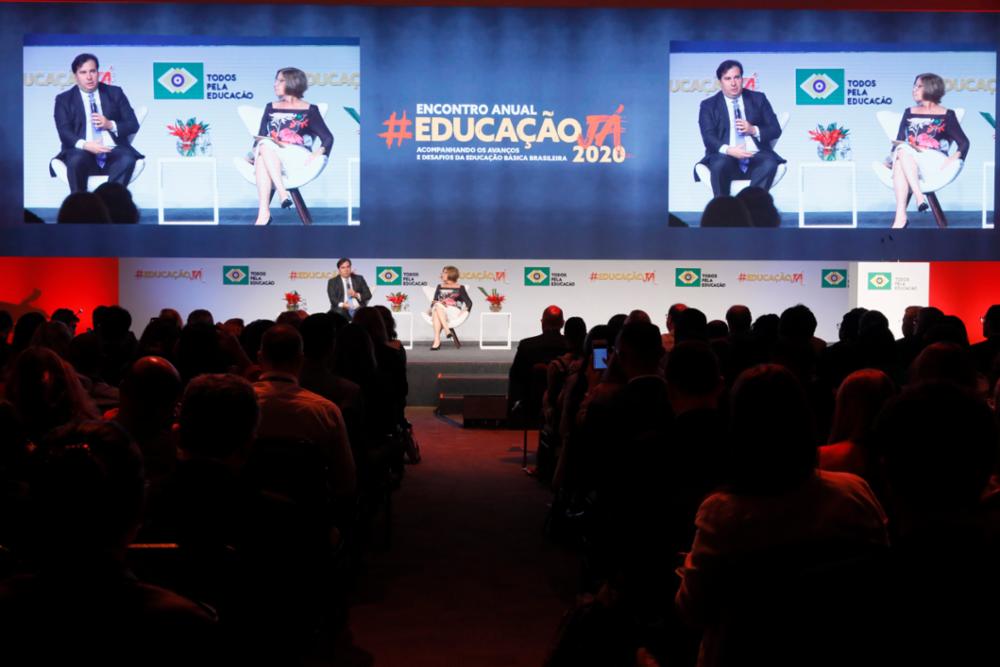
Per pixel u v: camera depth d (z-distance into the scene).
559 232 11.79
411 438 7.61
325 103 11.65
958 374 3.33
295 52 11.60
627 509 2.84
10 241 11.62
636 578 2.75
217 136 11.62
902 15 11.62
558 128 11.71
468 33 11.64
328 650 3.65
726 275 14.12
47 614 1.24
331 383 4.20
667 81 11.70
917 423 1.39
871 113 11.70
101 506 1.26
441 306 13.21
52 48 11.52
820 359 4.50
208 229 11.66
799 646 1.45
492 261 14.09
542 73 11.69
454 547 5.18
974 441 1.36
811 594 1.43
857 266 13.57
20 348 5.77
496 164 11.74
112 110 11.58
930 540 1.37
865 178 11.73
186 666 1.25
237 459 2.33
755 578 1.84
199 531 2.24
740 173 11.73
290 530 2.47
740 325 6.34
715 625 1.92
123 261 13.97
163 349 5.82
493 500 6.32
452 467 7.52
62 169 11.61
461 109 11.70
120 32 11.54
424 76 11.66
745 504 1.88
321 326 4.19
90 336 4.77
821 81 11.68
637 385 3.54
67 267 13.05
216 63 11.57
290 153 11.66
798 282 14.09
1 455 2.65
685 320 5.56
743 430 1.88
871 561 1.41
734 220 11.79
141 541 2.25
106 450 1.29
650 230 11.79
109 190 11.62
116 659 1.23
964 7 11.57
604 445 3.54
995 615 1.32
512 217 11.77
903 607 1.35
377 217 11.72
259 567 2.38
